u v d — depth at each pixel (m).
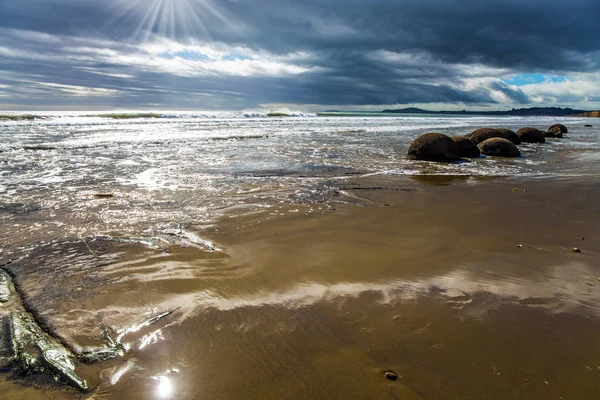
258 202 6.82
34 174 9.12
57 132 20.47
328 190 7.98
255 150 14.88
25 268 3.92
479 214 6.30
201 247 4.57
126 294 3.39
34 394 2.19
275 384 2.29
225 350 2.61
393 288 3.58
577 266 4.17
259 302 3.28
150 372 2.38
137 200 6.81
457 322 3.01
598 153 15.71
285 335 2.80
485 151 15.05
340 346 2.68
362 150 15.55
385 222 5.77
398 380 2.34
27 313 3.06
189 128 26.06
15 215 5.75
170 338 2.74
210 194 7.38
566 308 3.26
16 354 2.54
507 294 3.50
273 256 4.32
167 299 3.31
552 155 15.09
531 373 2.42
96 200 6.76
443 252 4.55
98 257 4.23
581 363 2.53
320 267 4.04
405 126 34.09
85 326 2.88
